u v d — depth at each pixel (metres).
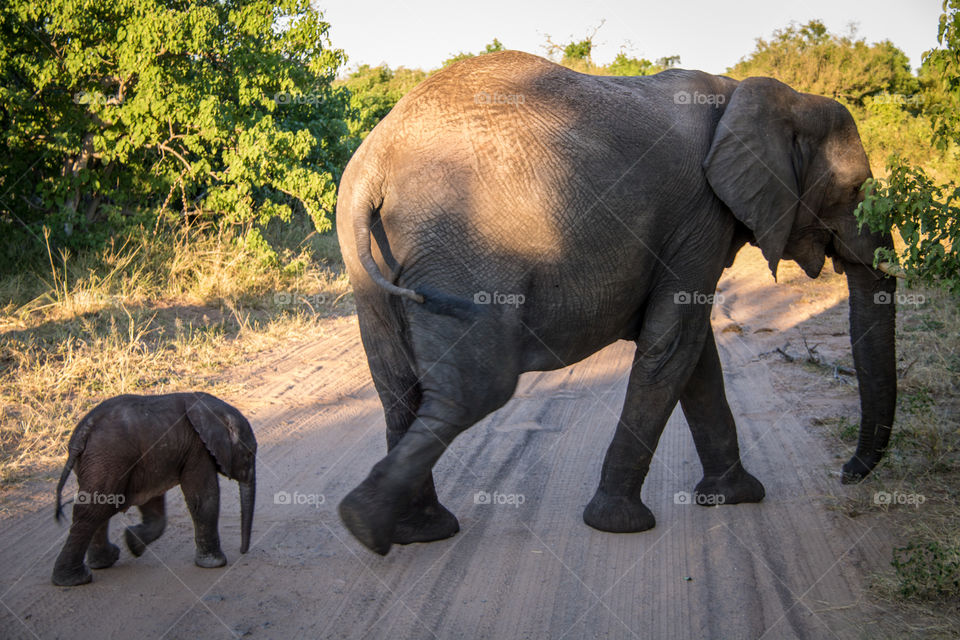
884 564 4.45
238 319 9.73
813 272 5.62
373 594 4.23
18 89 10.23
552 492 5.57
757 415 7.12
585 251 4.17
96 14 9.91
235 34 10.88
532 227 4.02
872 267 5.41
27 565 4.34
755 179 4.72
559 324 4.30
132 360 7.89
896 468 5.66
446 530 4.86
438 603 4.15
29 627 3.77
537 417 7.16
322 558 4.59
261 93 11.01
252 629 3.85
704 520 5.15
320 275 12.48
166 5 10.41
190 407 4.25
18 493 5.18
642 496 5.54
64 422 6.29
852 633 3.83
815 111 5.17
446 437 4.02
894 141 16.97
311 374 8.20
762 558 4.62
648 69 23.58
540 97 4.20
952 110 5.73
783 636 3.83
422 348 4.03
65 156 10.80
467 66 4.27
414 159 4.05
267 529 4.92
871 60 23.67
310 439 6.46
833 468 5.85
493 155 4.01
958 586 4.05
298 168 10.93
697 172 4.62
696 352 4.86
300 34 11.09
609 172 4.20
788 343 9.27
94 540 4.29
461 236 3.98
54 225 10.54
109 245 11.02
